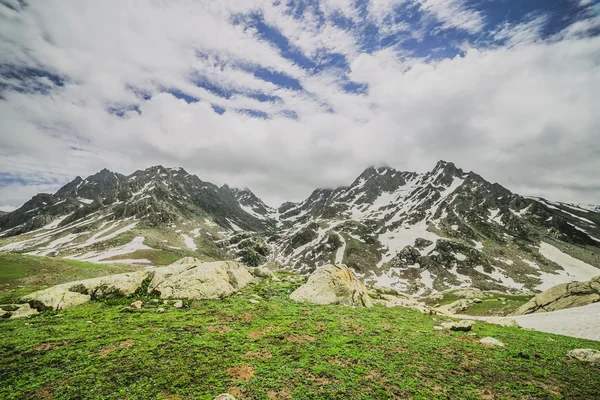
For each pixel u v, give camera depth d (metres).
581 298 52.16
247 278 46.66
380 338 24.73
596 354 21.73
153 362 18.48
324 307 34.53
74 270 75.31
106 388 15.73
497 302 73.19
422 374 18.67
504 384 17.80
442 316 37.06
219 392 15.70
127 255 165.25
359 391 16.34
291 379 17.34
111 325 24.78
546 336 29.31
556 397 16.50
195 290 35.00
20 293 36.75
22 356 18.89
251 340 22.86
